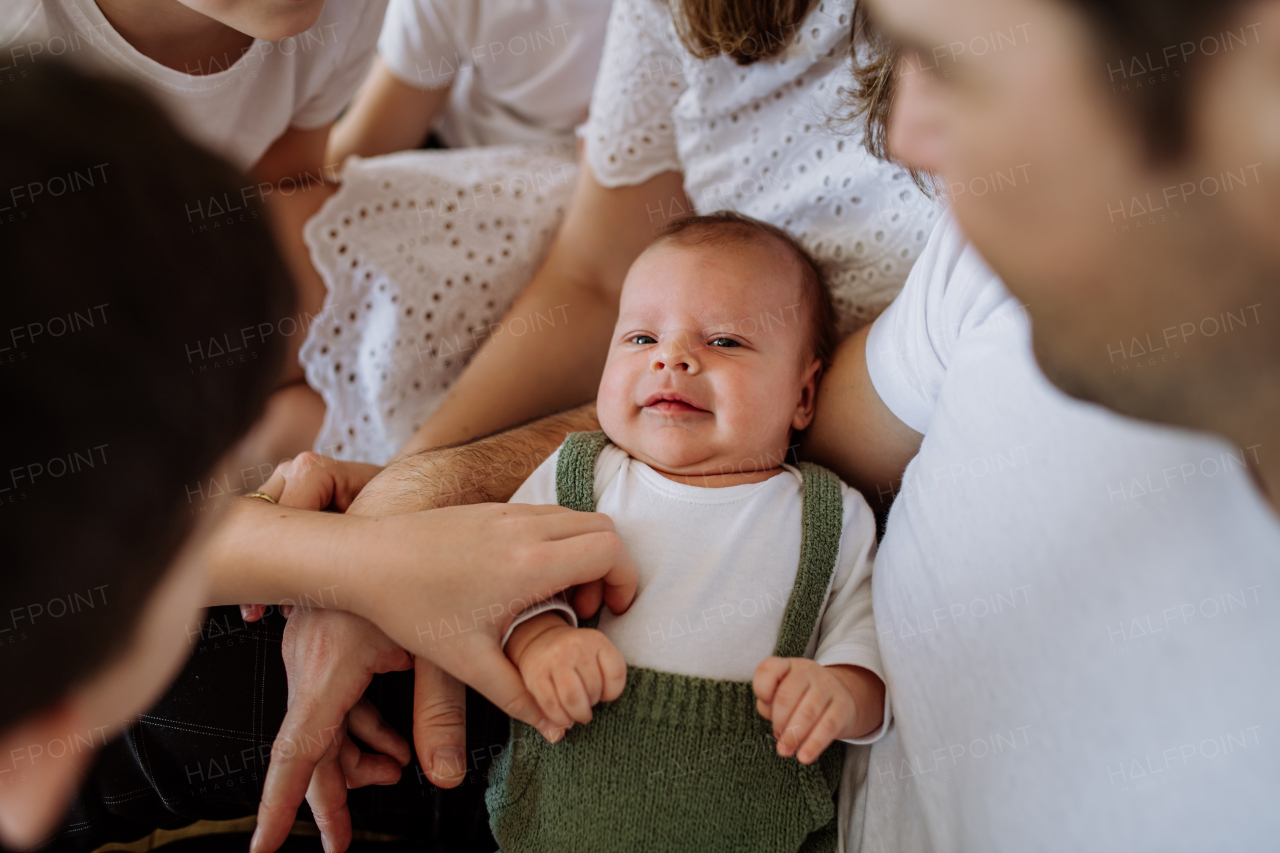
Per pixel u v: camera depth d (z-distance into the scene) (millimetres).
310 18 1004
